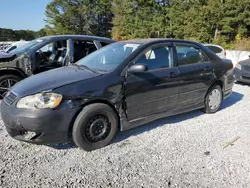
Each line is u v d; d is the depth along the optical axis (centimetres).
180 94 400
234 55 1353
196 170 276
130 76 339
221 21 2645
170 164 288
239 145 338
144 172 271
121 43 412
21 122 282
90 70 350
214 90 464
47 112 280
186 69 405
